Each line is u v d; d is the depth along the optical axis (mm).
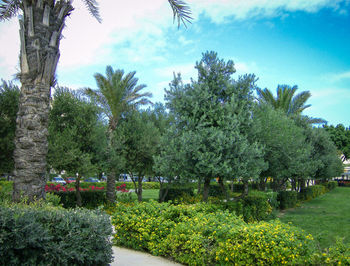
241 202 9633
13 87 12664
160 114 17812
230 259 4664
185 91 9023
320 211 15891
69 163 11609
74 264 3814
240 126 8523
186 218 6309
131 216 6520
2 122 11867
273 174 13039
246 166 8234
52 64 6195
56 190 14195
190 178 8758
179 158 8250
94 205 13523
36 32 6062
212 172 7840
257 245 4477
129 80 16516
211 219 5543
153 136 15484
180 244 5465
